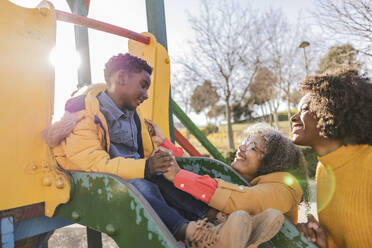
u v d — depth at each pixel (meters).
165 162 1.12
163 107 2.06
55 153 1.17
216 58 18.44
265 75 19.28
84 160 1.12
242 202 1.13
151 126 1.82
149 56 2.02
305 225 1.28
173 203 1.28
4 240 1.02
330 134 1.14
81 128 1.16
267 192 1.17
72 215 1.06
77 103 1.21
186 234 0.98
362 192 1.09
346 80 1.14
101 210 0.98
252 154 1.38
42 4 1.17
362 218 1.09
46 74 1.14
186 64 19.05
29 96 1.10
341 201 1.14
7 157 1.04
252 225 0.99
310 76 1.25
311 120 1.20
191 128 2.77
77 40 2.78
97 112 1.26
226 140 25.81
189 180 1.13
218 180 1.19
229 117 19.17
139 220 0.88
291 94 20.17
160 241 0.83
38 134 1.12
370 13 8.73
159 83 2.03
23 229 1.11
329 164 1.18
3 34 1.05
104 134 1.26
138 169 1.11
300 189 1.30
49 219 1.19
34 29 1.13
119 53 1.44
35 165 1.10
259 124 1.48
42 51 1.14
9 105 1.05
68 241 3.58
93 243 2.77
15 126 1.06
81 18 1.57
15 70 1.07
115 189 0.95
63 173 1.07
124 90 1.40
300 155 1.40
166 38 2.29
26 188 1.07
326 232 1.25
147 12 2.29
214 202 1.14
